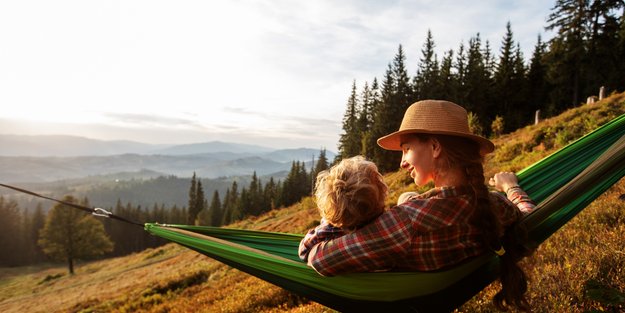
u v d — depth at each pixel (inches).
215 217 4945.9
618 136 100.2
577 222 185.5
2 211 3986.2
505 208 69.8
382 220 62.4
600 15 1386.6
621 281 116.6
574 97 1462.8
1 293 2084.2
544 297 125.1
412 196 74.9
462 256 63.8
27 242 4128.9
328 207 65.7
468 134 62.4
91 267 2544.3
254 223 1406.3
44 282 2266.2
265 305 318.0
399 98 2204.7
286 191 4087.1
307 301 291.4
